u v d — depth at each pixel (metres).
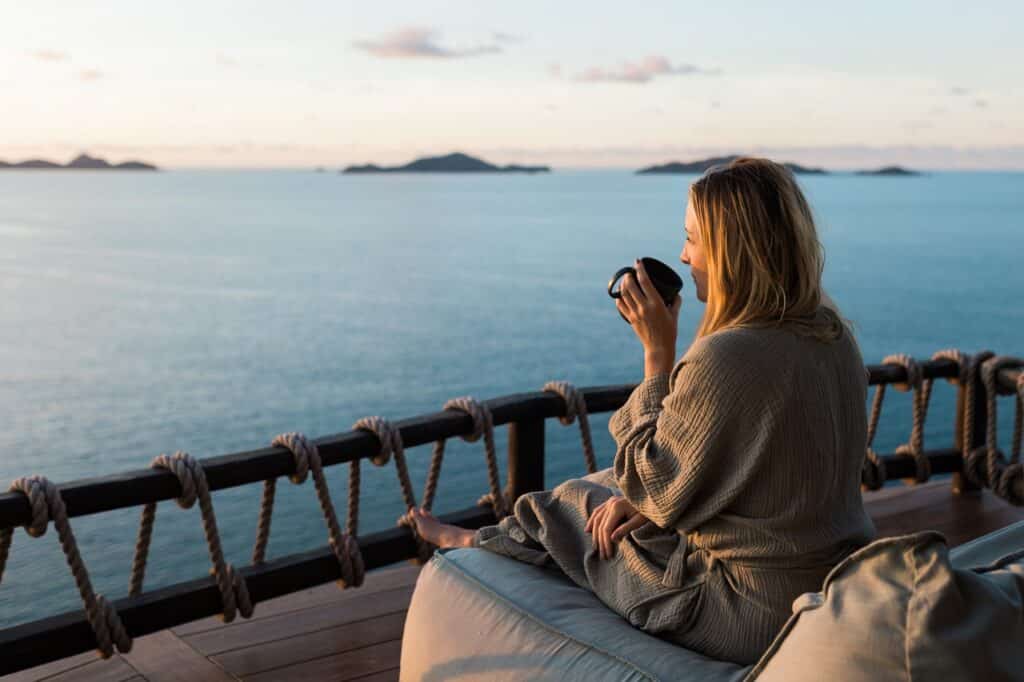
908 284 112.00
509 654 1.44
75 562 2.07
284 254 171.75
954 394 52.88
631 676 1.30
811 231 1.36
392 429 2.54
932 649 0.88
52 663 2.26
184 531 22.12
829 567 1.35
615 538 1.51
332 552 2.49
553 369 64.56
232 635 2.40
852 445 1.37
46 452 44.03
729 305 1.38
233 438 47.41
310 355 71.31
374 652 2.32
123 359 69.94
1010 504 3.46
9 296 107.00
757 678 1.07
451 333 80.25
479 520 2.76
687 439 1.34
